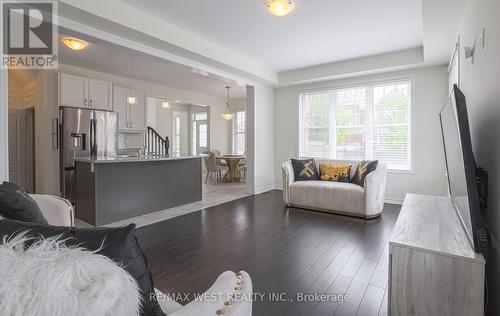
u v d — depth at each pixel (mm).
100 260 684
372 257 2625
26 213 1325
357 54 4656
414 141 4730
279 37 3912
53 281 608
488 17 1611
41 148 4883
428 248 1380
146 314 786
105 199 3727
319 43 4152
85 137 5031
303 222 3764
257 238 3143
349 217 4012
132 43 3426
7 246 753
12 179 5516
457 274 1313
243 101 9180
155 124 9352
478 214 1307
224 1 2934
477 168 1527
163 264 2480
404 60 4473
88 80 5258
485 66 1676
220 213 4262
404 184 4844
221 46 4277
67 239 787
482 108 1738
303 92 5980
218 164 7949
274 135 6402
